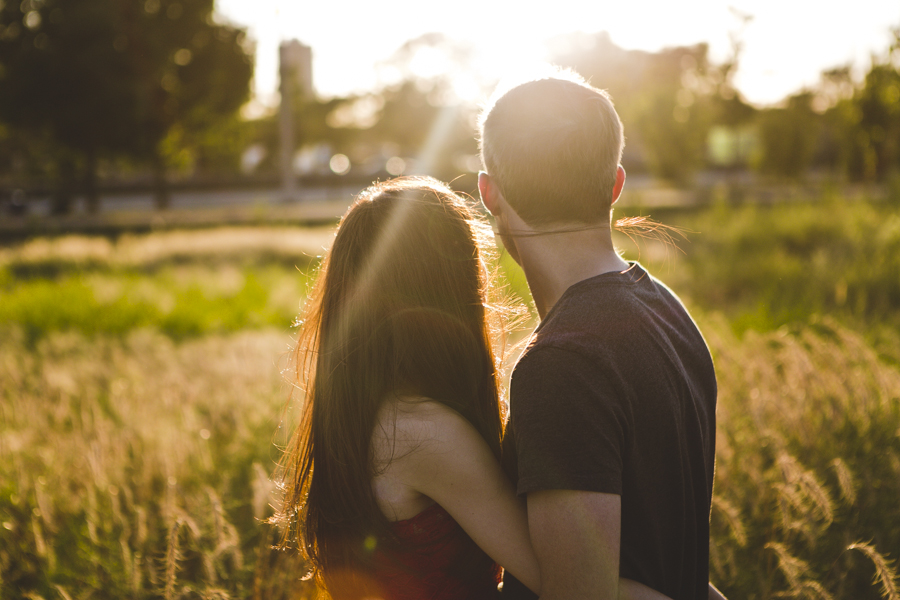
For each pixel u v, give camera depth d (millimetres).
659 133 34094
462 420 1291
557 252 1305
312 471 1476
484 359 1443
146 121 28641
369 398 1297
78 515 3096
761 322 6840
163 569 2555
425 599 1317
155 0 29297
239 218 23109
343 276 1391
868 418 3113
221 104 33312
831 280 8695
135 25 27625
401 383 1309
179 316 10625
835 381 3340
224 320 10578
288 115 29750
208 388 4953
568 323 1205
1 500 3168
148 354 7129
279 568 2361
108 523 2857
